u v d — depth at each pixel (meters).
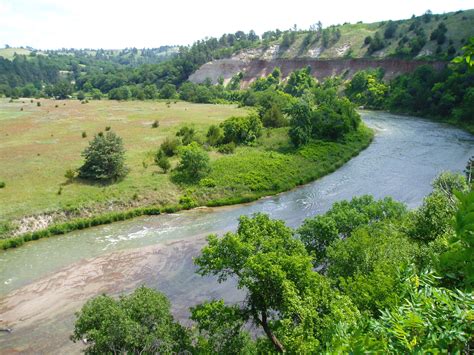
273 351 18.23
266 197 51.75
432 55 118.06
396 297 6.75
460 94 92.56
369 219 30.84
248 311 18.84
